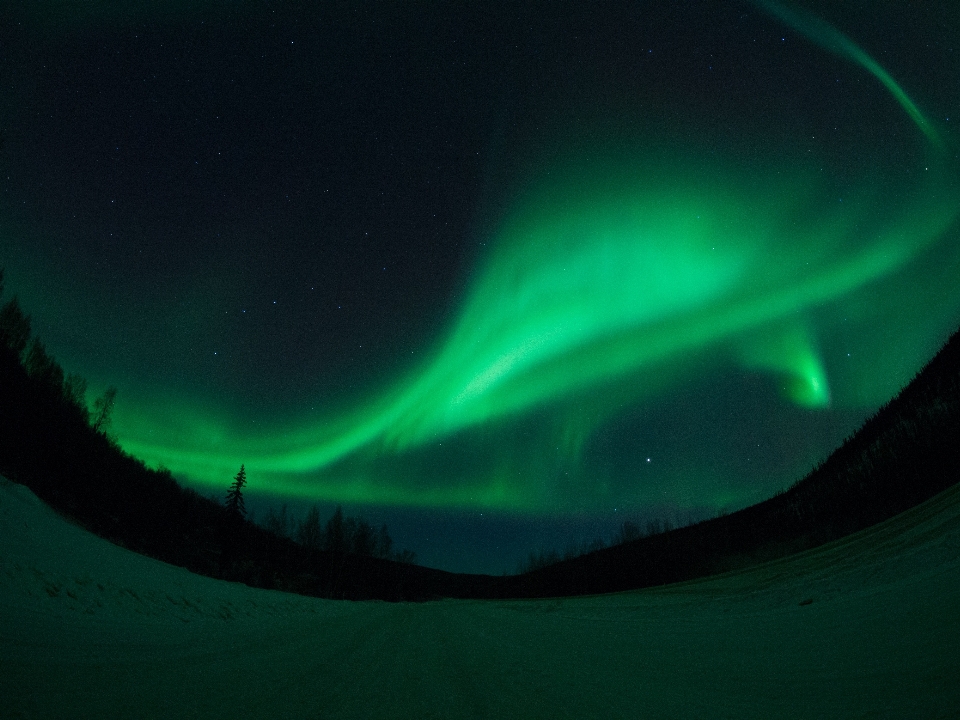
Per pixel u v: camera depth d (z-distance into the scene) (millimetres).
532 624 14125
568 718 3588
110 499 32719
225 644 7520
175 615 10422
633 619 14992
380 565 98562
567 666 6117
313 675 5320
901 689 3697
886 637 5504
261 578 40969
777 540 39156
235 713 3539
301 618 15492
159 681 4422
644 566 55875
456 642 9164
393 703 4074
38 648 5051
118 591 9992
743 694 4148
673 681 4922
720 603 17266
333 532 89125
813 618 8008
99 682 4160
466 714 3732
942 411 34094
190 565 30531
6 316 45125
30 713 3139
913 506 25250
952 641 4715
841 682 4141
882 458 36031
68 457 33156
